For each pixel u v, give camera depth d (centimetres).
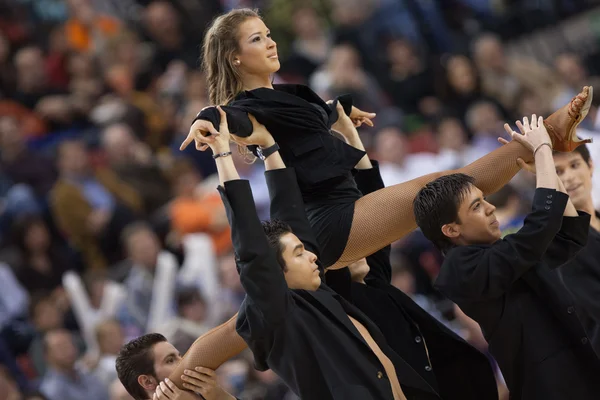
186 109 2338
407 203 947
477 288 864
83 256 2031
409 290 1752
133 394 975
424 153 2359
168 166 2211
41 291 1933
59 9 2667
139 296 1830
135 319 1812
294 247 884
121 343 1702
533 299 886
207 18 2655
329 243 959
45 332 1816
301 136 972
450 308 1614
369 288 1019
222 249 2014
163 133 2334
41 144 2272
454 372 988
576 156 1112
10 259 1970
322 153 973
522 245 859
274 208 935
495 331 888
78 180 2114
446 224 895
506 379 895
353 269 1021
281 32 2591
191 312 1767
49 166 2177
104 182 2128
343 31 2644
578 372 868
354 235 952
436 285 891
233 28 988
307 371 851
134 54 2484
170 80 2459
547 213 865
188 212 2023
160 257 1872
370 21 2700
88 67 2431
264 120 954
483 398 975
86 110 2334
